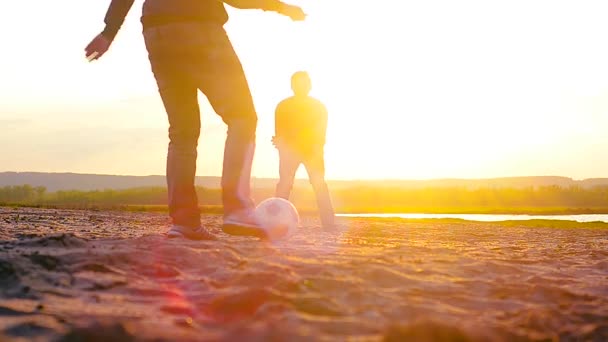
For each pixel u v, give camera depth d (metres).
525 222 16.27
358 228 10.09
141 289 2.76
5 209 16.00
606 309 2.73
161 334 1.88
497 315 2.60
